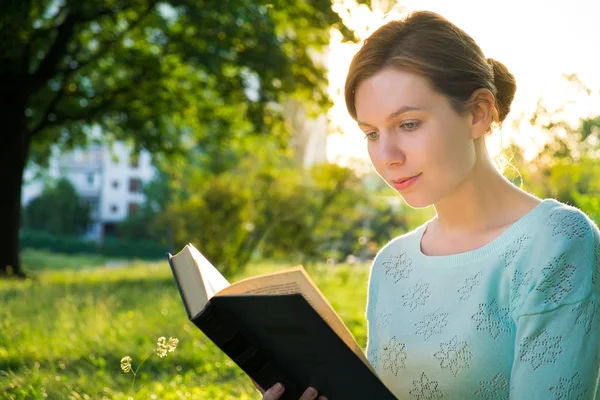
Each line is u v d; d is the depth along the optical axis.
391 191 17.27
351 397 1.91
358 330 8.07
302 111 23.88
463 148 1.98
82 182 57.38
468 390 2.00
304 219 16.55
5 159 16.77
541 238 1.96
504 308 1.99
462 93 1.95
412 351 2.11
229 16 14.34
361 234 16.95
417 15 2.01
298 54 15.41
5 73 16.50
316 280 15.83
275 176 17.03
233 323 1.89
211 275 2.02
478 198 2.08
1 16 13.45
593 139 11.79
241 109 18.98
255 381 1.99
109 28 17.20
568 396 1.82
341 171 16.28
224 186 16.89
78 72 18.34
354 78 2.01
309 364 1.90
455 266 2.09
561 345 1.85
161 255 45.62
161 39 16.92
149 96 18.09
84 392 5.36
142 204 47.12
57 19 16.84
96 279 16.03
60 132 20.92
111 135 22.31
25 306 9.34
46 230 50.59
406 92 1.94
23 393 5.02
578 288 1.88
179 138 20.58
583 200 8.34
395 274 2.25
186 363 6.45
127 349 6.76
